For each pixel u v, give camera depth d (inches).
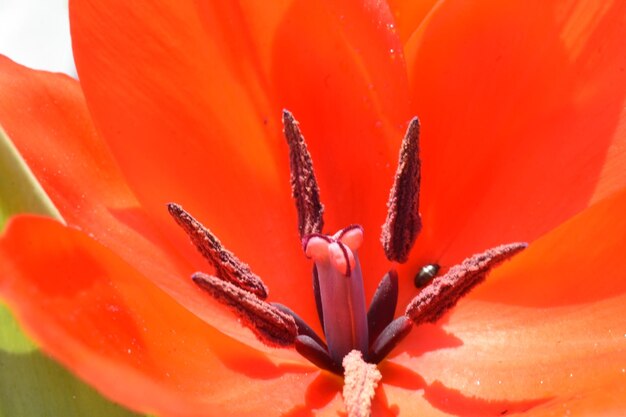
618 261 10.9
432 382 11.0
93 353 9.8
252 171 11.4
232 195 11.4
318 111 11.5
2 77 11.2
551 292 11.0
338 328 11.1
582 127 11.2
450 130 11.5
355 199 11.6
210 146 11.3
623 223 10.8
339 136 11.5
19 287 9.6
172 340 10.6
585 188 11.2
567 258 11.0
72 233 10.2
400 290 11.5
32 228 9.9
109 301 10.3
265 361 11.0
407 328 11.1
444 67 11.4
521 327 11.1
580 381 10.6
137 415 10.7
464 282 11.0
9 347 10.7
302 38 11.4
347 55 11.4
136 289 10.4
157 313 10.5
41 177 11.0
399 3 11.8
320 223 11.3
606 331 10.8
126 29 11.1
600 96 11.2
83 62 11.0
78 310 10.1
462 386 10.9
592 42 11.2
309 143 11.6
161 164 11.2
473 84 11.4
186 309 10.7
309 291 11.5
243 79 11.4
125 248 11.1
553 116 11.3
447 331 11.2
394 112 11.4
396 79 11.3
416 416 10.8
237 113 11.4
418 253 11.5
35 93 11.3
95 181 11.2
